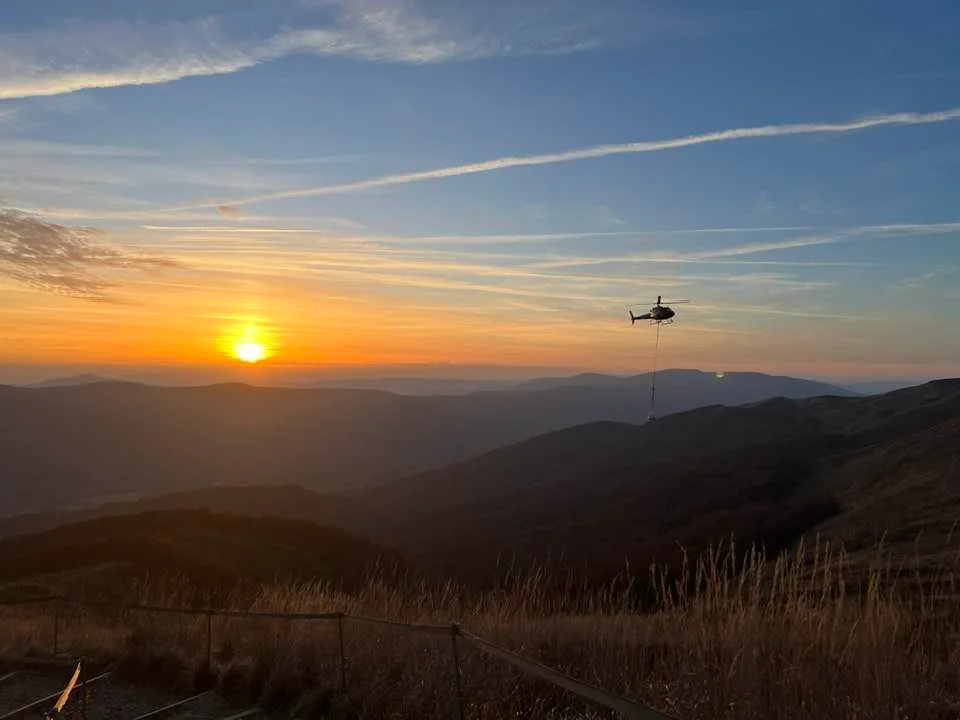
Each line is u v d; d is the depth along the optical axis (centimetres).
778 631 540
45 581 2773
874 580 566
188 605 1059
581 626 665
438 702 546
